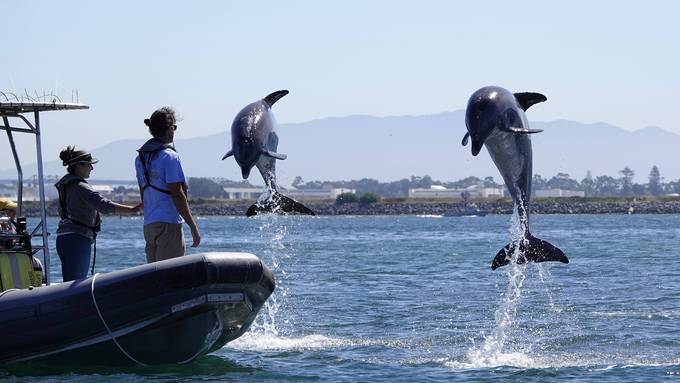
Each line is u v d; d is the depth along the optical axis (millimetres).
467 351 21781
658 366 19828
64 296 17625
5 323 17828
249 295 17938
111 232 129250
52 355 18016
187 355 18453
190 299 17297
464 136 18625
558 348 22172
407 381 18438
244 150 19625
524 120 18594
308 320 27062
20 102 18625
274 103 20609
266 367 19562
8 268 19031
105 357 18109
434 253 65188
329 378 18594
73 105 19219
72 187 18969
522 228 19078
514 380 18531
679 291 34688
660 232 111938
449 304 30969
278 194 19562
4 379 17578
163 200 17891
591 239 89938
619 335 23875
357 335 24281
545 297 33000
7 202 20094
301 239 97625
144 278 17344
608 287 36594
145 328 17594
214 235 114000
